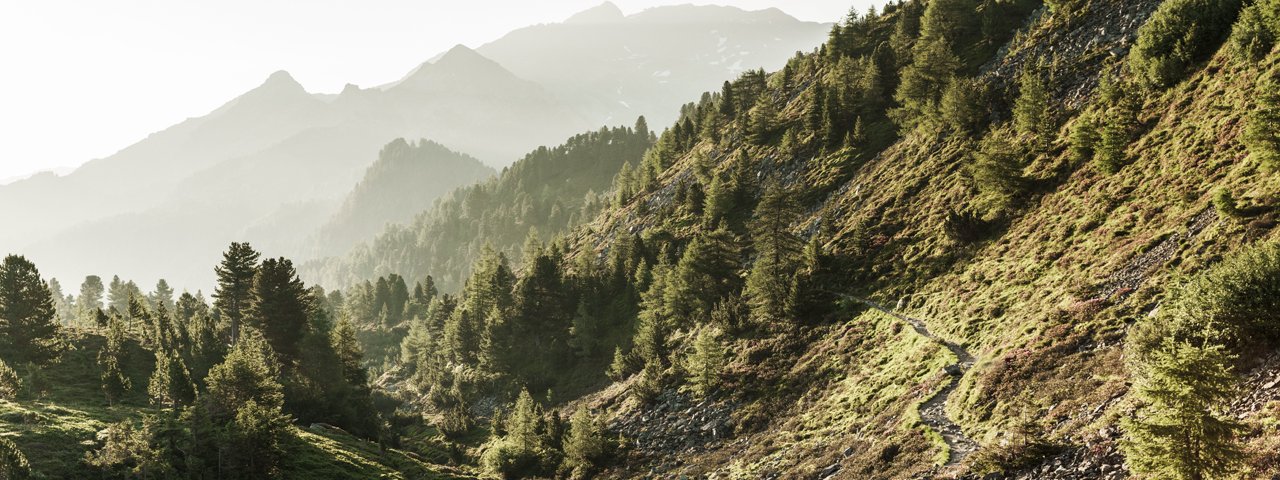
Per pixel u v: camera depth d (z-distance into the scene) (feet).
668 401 233.76
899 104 385.50
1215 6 229.45
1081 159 229.25
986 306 183.01
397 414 337.11
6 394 193.57
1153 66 233.14
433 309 513.04
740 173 402.11
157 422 175.83
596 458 207.41
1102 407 93.20
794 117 456.86
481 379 355.15
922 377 159.02
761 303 258.37
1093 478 73.20
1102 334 127.34
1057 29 322.75
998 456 90.43
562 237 558.97
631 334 333.21
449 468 225.76
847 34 503.61
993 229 230.89
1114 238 173.47
